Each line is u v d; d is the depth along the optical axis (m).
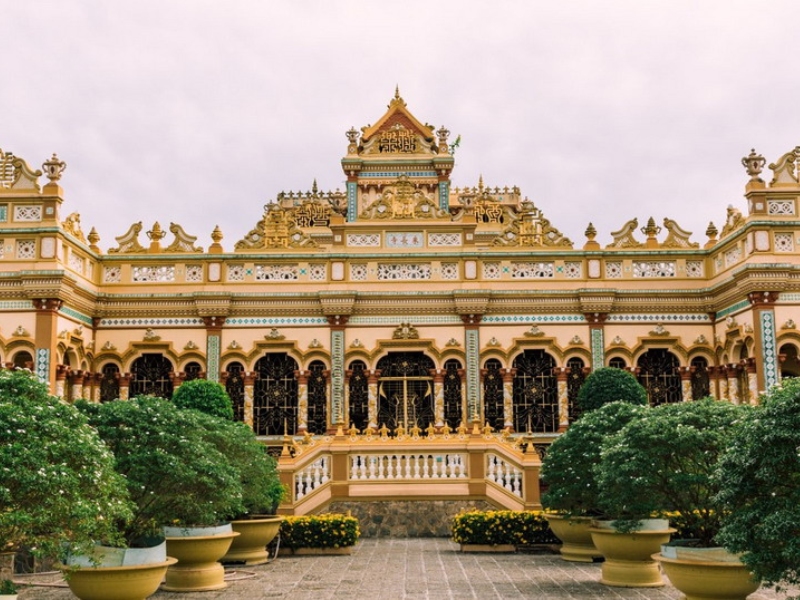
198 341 29.62
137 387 29.72
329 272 30.16
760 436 11.07
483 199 44.47
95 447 11.45
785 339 26.53
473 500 23.42
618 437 14.91
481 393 29.44
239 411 29.48
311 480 23.52
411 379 29.66
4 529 10.45
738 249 28.16
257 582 16.55
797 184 27.62
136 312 29.75
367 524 23.42
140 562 13.20
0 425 10.59
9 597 10.84
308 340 29.67
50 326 26.30
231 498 15.08
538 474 23.11
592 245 30.38
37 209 27.31
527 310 29.88
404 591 15.34
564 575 17.12
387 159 39.66
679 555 13.40
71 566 12.06
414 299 29.83
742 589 12.88
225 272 30.12
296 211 44.22
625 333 29.83
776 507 10.91
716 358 29.62
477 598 14.66
